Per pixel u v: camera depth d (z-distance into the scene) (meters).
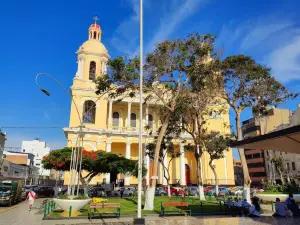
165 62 20.72
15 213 18.47
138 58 20.69
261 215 16.42
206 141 31.75
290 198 16.30
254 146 11.26
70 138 44.28
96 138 45.88
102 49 50.53
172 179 49.88
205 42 21.30
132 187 37.97
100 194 31.03
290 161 57.69
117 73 20.75
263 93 23.56
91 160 28.38
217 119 50.00
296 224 12.71
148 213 17.09
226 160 50.91
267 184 27.30
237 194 32.88
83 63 49.44
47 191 36.09
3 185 24.95
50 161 29.08
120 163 29.47
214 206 20.59
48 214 16.53
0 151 53.31
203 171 49.78
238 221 13.95
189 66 21.62
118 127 48.44
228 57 23.41
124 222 14.21
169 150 32.06
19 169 65.75
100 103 47.69
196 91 24.84
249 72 23.34
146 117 49.53
